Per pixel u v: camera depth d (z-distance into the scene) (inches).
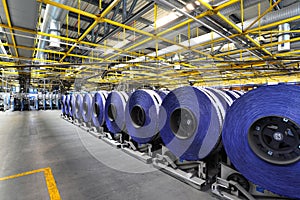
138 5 200.1
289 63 267.3
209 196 76.0
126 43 209.6
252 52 213.6
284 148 58.3
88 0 193.0
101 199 73.8
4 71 339.9
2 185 84.2
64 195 76.4
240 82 561.3
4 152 133.0
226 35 165.6
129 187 83.4
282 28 181.5
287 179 56.2
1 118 325.1
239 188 68.5
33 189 81.0
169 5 104.5
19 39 167.9
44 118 334.0
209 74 366.0
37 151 135.9
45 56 292.8
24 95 498.6
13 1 99.0
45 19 150.7
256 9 195.9
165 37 172.1
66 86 551.5
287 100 55.8
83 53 304.2
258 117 61.7
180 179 90.4
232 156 69.7
